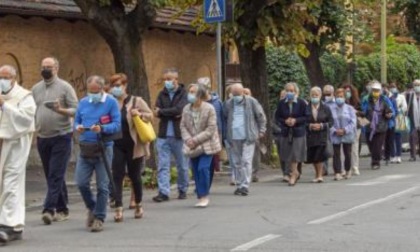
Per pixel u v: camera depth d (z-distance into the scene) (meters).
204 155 21.17
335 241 15.91
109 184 19.27
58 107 18.20
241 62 32.56
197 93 21.19
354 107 30.69
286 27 31.47
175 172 26.41
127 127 19.27
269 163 32.53
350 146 28.80
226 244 15.80
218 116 24.45
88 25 33.56
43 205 20.23
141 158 19.55
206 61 41.34
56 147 18.50
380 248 15.20
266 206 21.23
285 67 43.44
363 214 19.41
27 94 16.56
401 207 20.50
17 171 16.45
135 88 25.92
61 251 15.49
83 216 20.02
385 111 32.66
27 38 30.81
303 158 26.53
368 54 55.22
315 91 27.28
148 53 36.78
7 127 16.27
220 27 28.22
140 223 18.72
